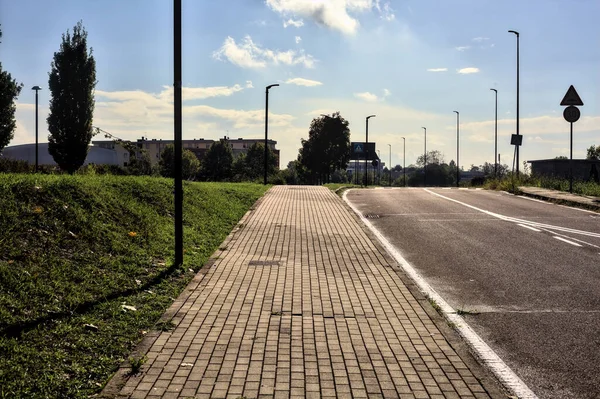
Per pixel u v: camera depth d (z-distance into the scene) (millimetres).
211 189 19750
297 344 5910
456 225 15836
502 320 7035
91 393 4625
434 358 5559
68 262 7859
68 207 9758
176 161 9328
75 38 35469
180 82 9250
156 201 13516
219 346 5805
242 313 7008
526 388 4984
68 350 5383
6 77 29188
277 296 7863
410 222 16547
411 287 8508
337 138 90625
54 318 6059
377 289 8375
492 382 4996
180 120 9328
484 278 9375
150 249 9891
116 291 7414
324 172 92750
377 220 17062
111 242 9359
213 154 90812
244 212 17594
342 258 10758
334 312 7133
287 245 12078
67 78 35094
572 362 5617
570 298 8070
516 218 17297
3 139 29375
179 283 8398
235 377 5016
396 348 5836
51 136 35562
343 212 18469
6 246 7512
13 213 8578
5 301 6094
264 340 6016
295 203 21156
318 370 5215
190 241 11445
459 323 6910
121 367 5145
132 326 6293
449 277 9484
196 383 4867
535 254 11438
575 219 16938
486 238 13508
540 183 30562
